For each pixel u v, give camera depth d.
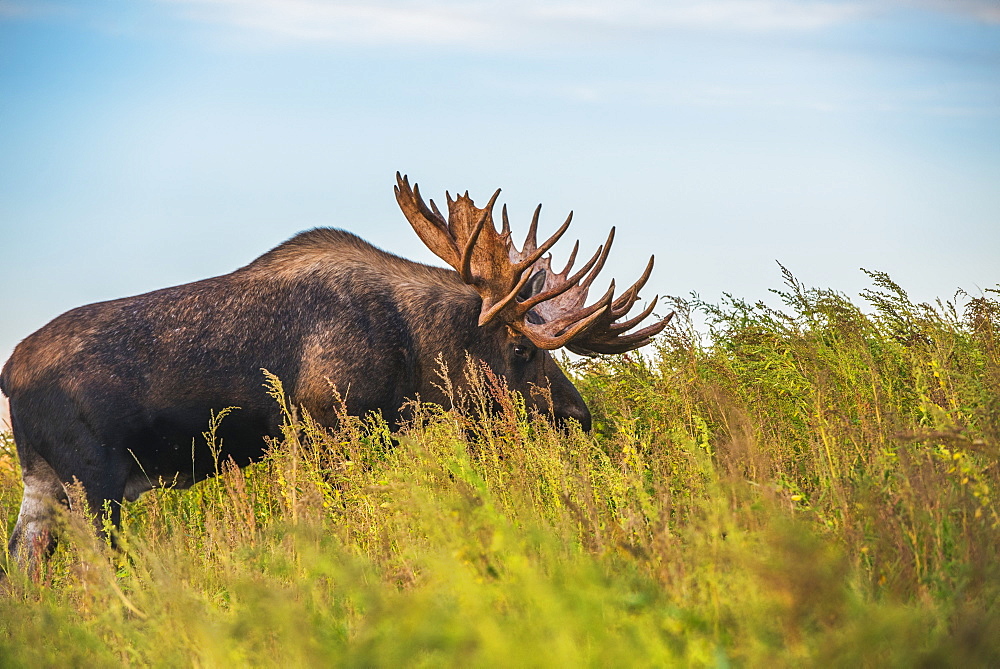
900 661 8.99
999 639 9.54
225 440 23.31
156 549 16.75
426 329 24.73
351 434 20.84
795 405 20.77
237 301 23.41
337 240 25.20
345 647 10.66
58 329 22.44
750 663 9.31
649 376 25.09
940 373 17.52
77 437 21.78
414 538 15.06
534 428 21.56
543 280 25.97
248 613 11.62
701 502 13.33
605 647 9.27
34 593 17.02
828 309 22.95
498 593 11.26
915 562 11.79
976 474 12.97
